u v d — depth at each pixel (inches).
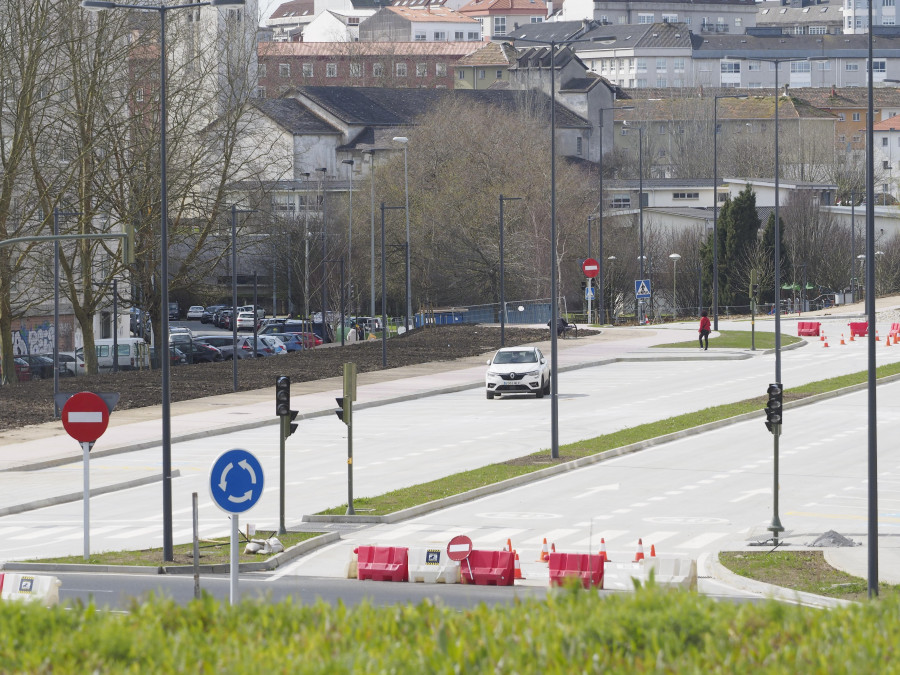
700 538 2706.7
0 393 5423.2
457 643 953.5
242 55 7283.5
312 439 4355.3
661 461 3791.8
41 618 1067.9
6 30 5713.6
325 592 2172.7
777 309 5032.0
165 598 1151.0
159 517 3053.6
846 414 4729.3
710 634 981.2
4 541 2775.6
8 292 5935.0
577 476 3555.6
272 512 3093.0
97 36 6008.9
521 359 5511.8
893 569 2304.4
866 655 937.5
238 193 7721.5
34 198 6112.2
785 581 2220.7
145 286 7012.8
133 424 4655.5
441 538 2738.7
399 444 4210.1
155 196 6432.1
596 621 998.4
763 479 3452.3
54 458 3905.0
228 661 943.7
